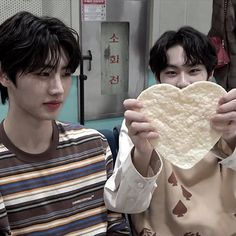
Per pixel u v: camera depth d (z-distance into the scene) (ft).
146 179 2.85
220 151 3.08
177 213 3.19
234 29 7.26
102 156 3.26
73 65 2.71
